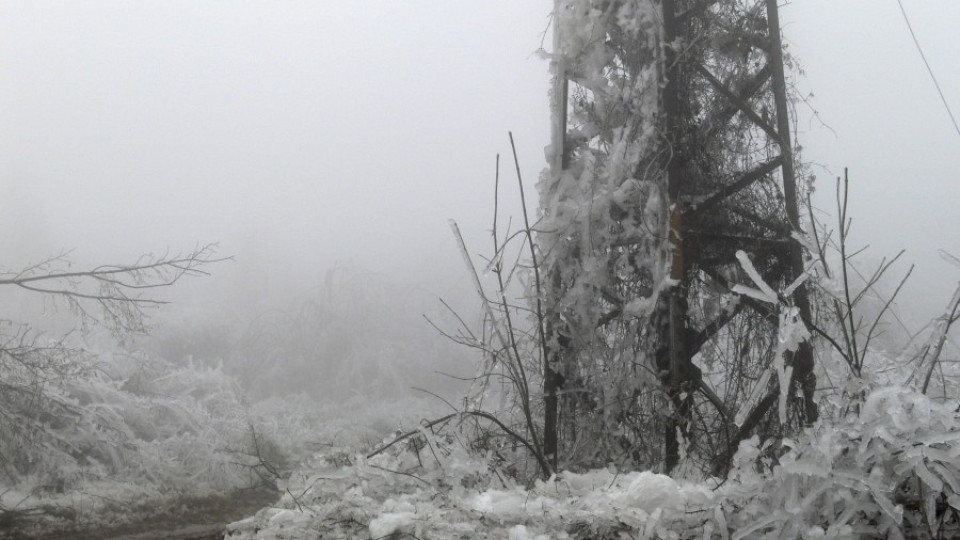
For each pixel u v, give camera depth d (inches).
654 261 261.6
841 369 191.2
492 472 192.2
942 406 128.3
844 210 165.5
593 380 267.4
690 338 259.1
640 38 279.0
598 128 282.2
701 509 135.3
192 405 497.4
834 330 250.8
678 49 269.3
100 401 441.4
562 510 144.0
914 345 182.9
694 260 264.8
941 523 119.6
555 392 264.7
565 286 275.7
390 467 181.6
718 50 274.2
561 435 269.7
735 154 272.4
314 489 165.8
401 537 133.0
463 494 168.1
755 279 165.6
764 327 261.4
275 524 146.9
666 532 131.1
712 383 275.9
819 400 176.1
